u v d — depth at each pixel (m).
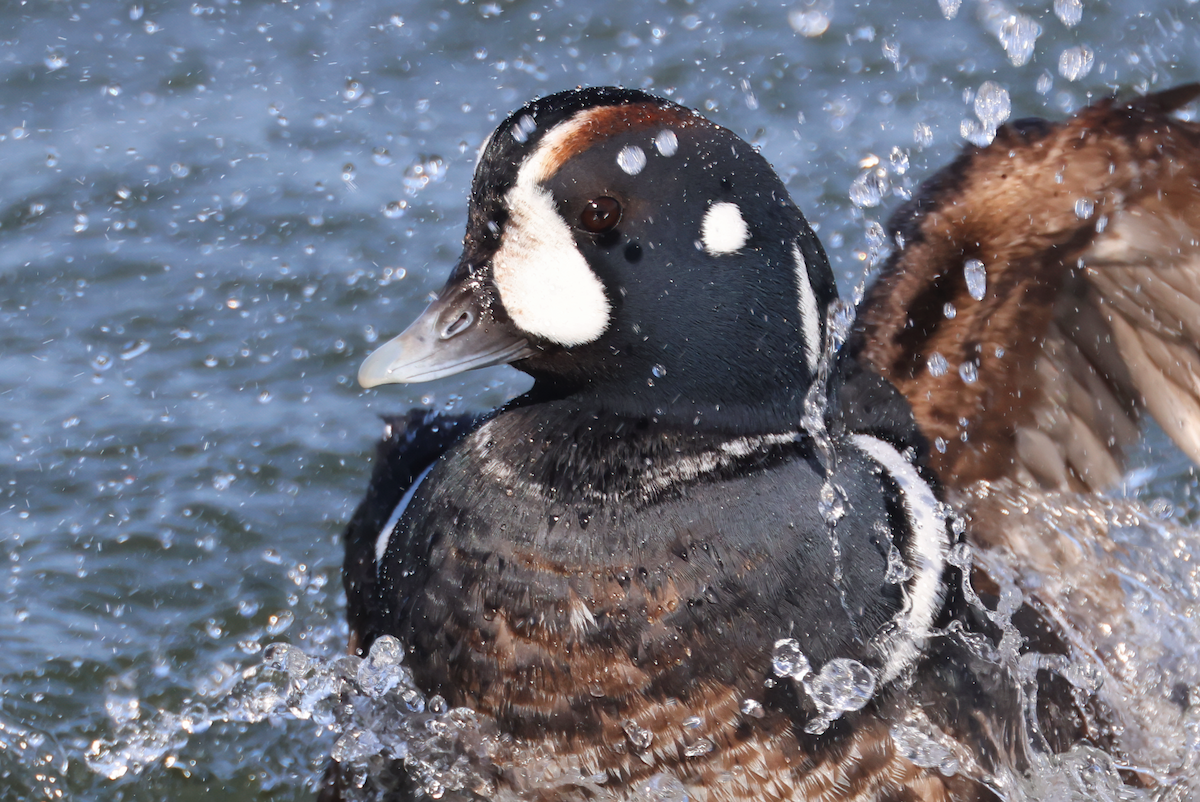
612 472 5.47
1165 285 6.99
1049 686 6.43
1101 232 6.96
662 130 5.32
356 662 6.06
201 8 13.15
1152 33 12.20
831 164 11.10
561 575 5.38
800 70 12.09
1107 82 11.74
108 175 11.35
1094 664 6.73
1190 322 7.02
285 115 11.94
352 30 12.85
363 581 6.31
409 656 5.68
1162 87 11.62
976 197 7.27
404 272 10.49
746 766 5.45
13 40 12.72
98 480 9.00
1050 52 12.06
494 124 11.77
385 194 11.13
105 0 13.27
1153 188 6.88
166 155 11.54
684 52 12.30
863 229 10.55
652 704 5.39
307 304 10.25
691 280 5.36
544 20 12.77
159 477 9.05
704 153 5.34
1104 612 6.98
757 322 5.44
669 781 5.49
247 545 8.67
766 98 11.80
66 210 11.04
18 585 8.33
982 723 5.83
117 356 9.86
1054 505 7.20
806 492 5.51
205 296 10.31
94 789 7.27
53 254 10.63
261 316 10.17
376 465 6.83
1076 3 10.51
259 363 9.86
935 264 7.29
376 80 12.26
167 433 9.33
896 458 6.19
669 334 5.40
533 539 5.41
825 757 5.46
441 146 11.56
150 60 12.55
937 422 7.20
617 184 5.28
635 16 12.79
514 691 5.47
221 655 8.01
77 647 7.98
